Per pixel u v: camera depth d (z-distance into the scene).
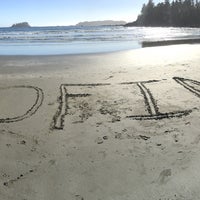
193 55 4.41
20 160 1.76
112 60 4.32
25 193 1.48
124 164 1.67
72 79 3.20
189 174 1.56
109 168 1.65
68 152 1.82
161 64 3.77
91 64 4.06
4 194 1.47
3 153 1.83
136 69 3.54
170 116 2.23
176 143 1.86
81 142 1.92
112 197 1.43
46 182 1.55
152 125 2.11
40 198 1.44
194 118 2.18
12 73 3.62
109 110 2.37
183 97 2.56
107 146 1.86
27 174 1.62
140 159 1.71
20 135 2.04
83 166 1.67
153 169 1.62
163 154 1.75
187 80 2.99
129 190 1.47
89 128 2.09
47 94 2.75
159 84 2.89
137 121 2.17
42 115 2.32
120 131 2.04
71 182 1.54
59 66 4.00
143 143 1.88
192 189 1.45
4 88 2.94
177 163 1.66
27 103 2.55
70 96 2.69
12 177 1.60
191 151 1.77
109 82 3.04
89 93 2.75
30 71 3.71
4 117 2.31
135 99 2.55
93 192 1.47
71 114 2.33
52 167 1.67
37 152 1.83
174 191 1.45
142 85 2.89
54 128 2.12
